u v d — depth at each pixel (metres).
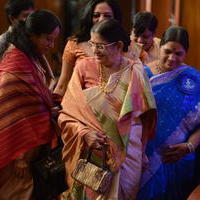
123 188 2.36
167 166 2.56
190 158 2.63
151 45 3.08
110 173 2.26
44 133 2.63
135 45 2.89
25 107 2.57
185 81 2.53
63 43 5.55
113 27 2.24
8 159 2.58
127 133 2.28
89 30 2.94
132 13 6.24
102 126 2.30
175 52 2.44
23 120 2.57
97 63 2.39
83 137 2.30
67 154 2.47
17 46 2.61
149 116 2.41
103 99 2.31
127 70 2.33
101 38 2.22
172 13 5.19
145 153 2.53
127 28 6.27
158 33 5.38
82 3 5.55
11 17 3.13
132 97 2.27
